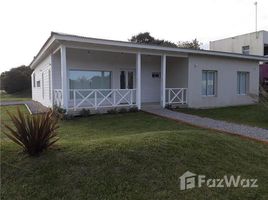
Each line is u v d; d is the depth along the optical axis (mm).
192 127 7957
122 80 13727
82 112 10070
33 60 17594
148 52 11586
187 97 13141
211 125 8281
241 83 15719
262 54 24797
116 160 4090
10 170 3881
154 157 4262
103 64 13000
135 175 3783
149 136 5258
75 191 3424
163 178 3760
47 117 4461
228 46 28219
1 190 3471
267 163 4719
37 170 3844
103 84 13133
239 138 6484
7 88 35875
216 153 4742
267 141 6152
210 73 14156
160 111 11180
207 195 3455
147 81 14719
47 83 13930
